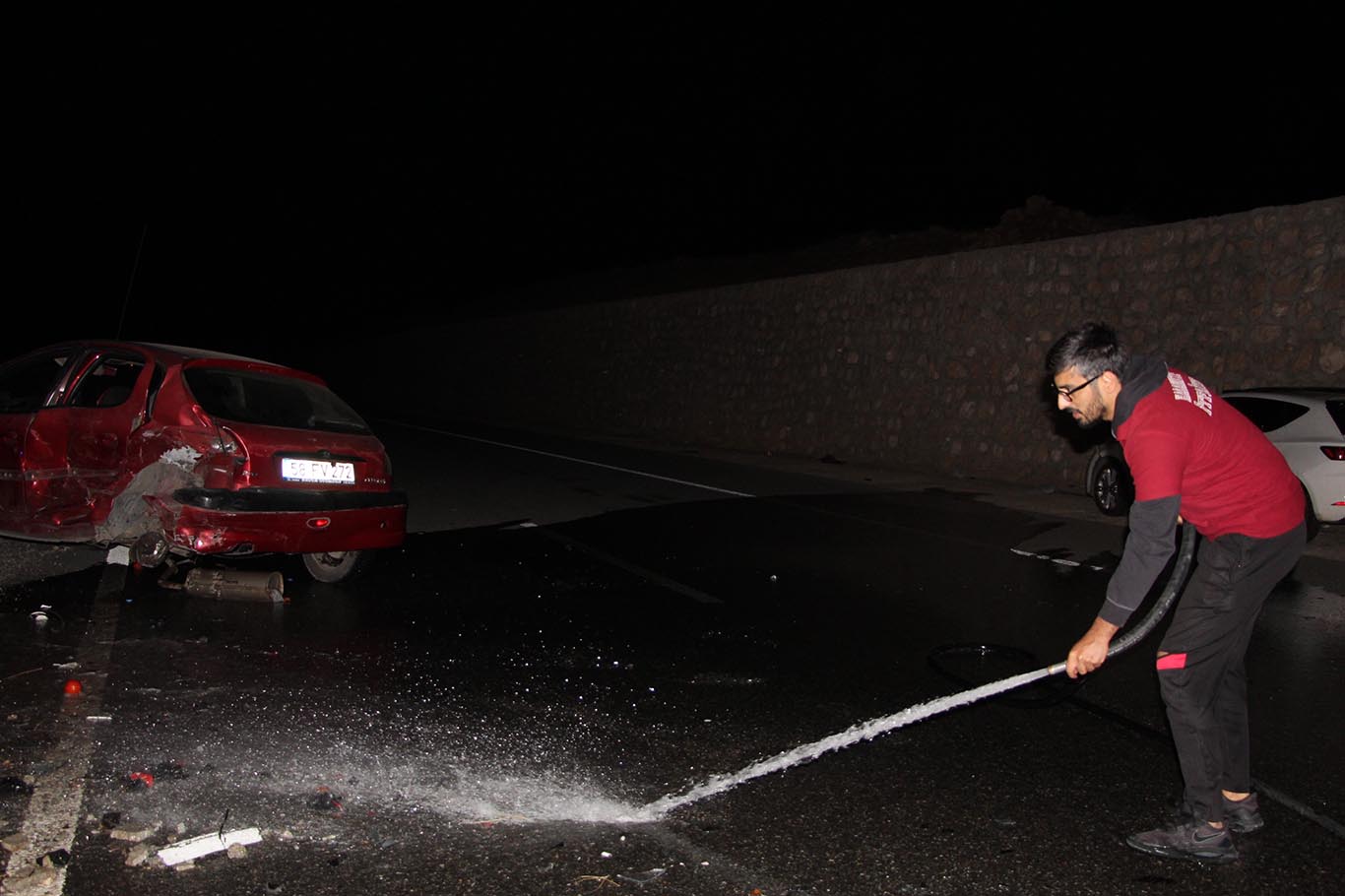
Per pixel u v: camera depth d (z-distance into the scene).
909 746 4.30
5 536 6.83
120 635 5.67
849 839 3.45
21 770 3.82
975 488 13.84
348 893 3.01
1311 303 11.57
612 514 10.91
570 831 3.46
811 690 5.04
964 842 3.44
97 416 6.50
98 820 3.42
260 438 6.35
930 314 16.31
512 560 8.23
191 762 3.94
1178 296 12.90
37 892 2.95
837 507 11.74
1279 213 11.90
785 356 19.48
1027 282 14.76
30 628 5.74
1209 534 3.33
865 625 6.32
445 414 33.22
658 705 4.78
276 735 4.27
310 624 6.04
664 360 23.27
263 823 3.44
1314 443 9.01
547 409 28.23
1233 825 3.55
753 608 6.76
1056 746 4.32
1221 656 3.30
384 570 7.69
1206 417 3.19
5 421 6.82
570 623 6.26
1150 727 4.57
